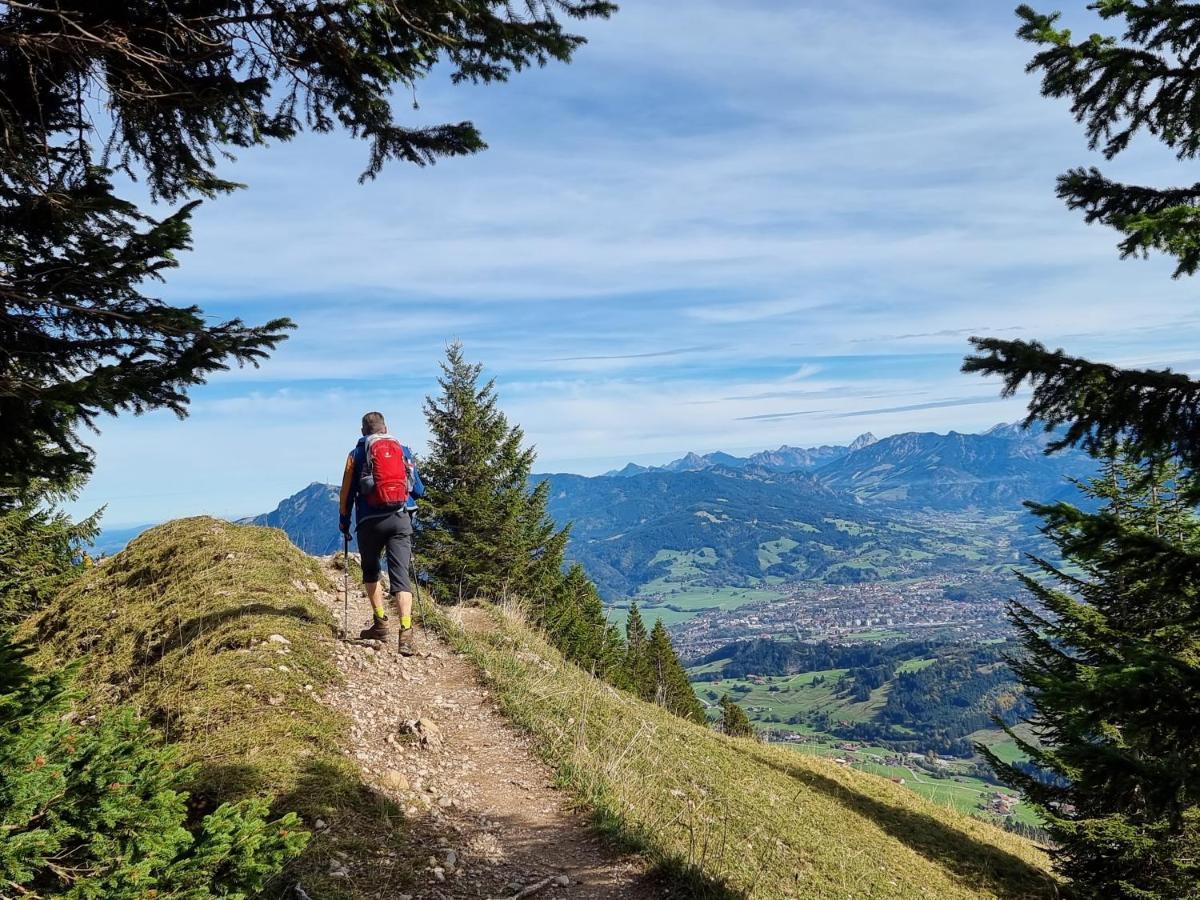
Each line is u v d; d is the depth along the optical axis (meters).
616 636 40.47
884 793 17.48
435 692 7.88
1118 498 11.09
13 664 2.85
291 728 5.70
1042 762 12.73
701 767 10.16
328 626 8.46
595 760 6.85
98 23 2.99
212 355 3.05
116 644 8.19
